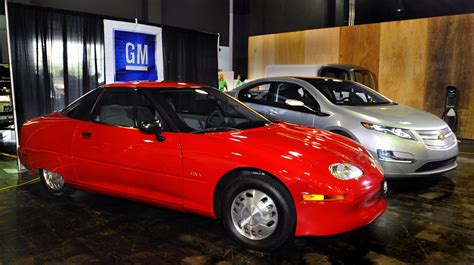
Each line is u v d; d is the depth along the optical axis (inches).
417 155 183.9
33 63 223.1
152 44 291.7
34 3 386.6
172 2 516.1
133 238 137.3
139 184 145.0
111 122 154.1
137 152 142.6
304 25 550.9
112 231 143.1
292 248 129.8
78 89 245.9
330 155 127.6
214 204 131.6
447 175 223.5
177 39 311.3
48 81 230.7
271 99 245.1
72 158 161.5
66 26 237.1
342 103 220.2
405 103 393.4
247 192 125.8
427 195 186.5
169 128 140.8
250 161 123.3
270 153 123.8
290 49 482.9
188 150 133.0
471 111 355.9
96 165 154.5
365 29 412.8
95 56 254.1
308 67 351.6
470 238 138.7
